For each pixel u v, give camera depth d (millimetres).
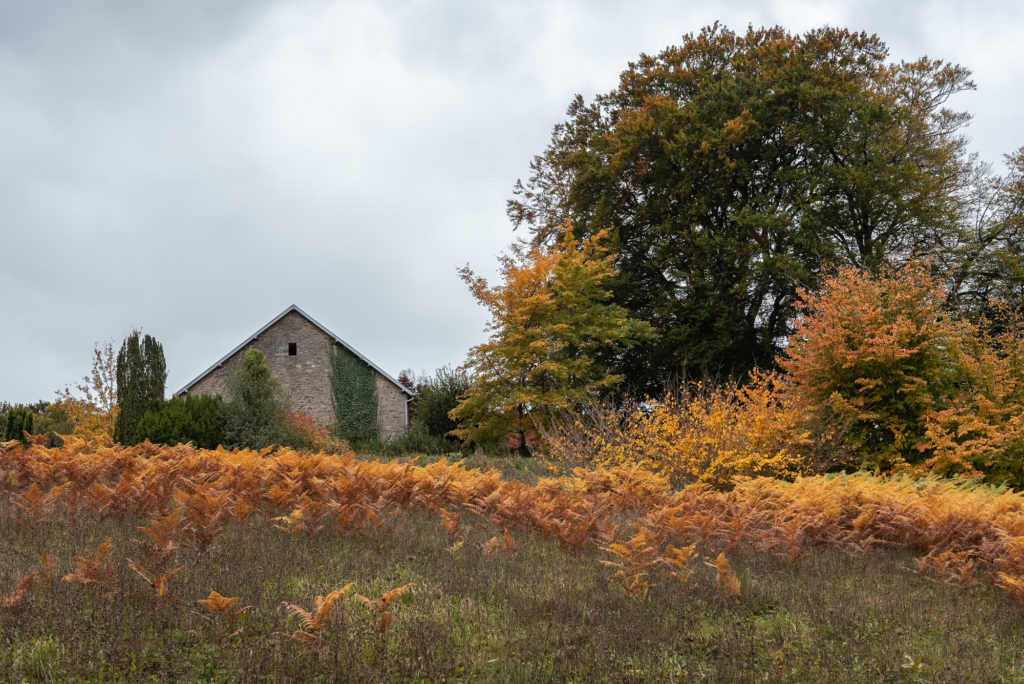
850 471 17094
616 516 11797
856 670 5934
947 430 16562
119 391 31484
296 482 11781
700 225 33844
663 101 32625
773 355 32250
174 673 5211
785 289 31875
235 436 26969
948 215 30578
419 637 5902
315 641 5516
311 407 40281
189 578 6980
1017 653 6582
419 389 45219
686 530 9875
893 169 30234
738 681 5672
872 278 27688
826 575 8805
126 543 8383
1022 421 15930
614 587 7746
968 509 10312
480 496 12289
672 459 15875
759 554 9617
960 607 7762
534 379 30734
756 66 34000
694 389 22250
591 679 5496
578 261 31141
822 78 31594
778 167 33656
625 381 34938
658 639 6414
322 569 7891
